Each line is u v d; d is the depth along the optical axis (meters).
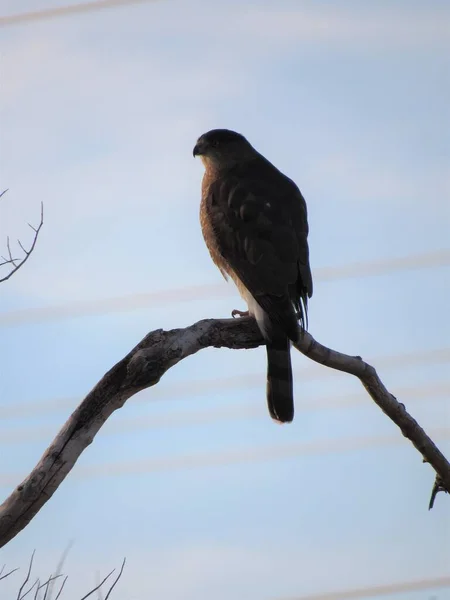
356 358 9.28
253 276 10.92
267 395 10.67
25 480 7.04
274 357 10.58
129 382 7.46
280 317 10.54
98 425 7.29
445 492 9.90
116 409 7.43
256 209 11.42
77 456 7.14
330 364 9.52
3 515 6.88
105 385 7.40
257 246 11.09
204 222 11.93
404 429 9.50
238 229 11.39
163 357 7.85
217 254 11.73
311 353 9.64
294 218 11.52
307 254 11.38
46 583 7.13
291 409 10.55
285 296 10.69
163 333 7.98
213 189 12.02
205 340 8.60
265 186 11.80
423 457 9.65
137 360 7.52
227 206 11.66
